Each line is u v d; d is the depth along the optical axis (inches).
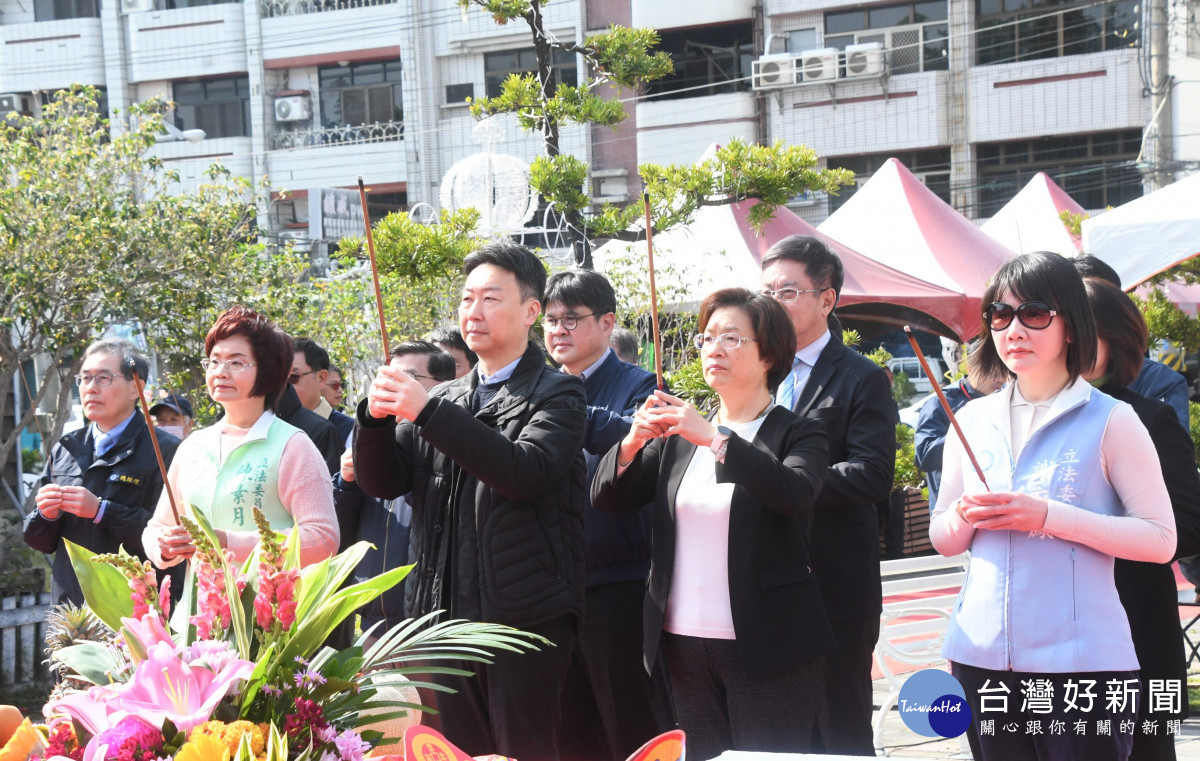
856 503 123.1
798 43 709.9
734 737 106.3
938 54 697.0
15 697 237.0
